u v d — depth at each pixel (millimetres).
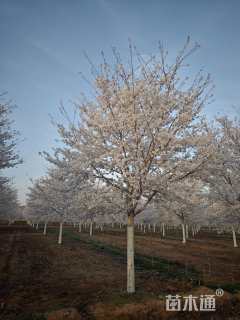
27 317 6062
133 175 6988
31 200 32094
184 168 7234
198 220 31672
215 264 14109
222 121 12078
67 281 9688
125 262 14320
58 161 9984
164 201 7918
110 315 5973
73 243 24266
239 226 14820
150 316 6117
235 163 11438
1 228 46375
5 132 10352
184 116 7219
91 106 8273
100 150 7711
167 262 14617
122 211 7855
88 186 8062
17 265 13078
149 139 7488
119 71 7766
